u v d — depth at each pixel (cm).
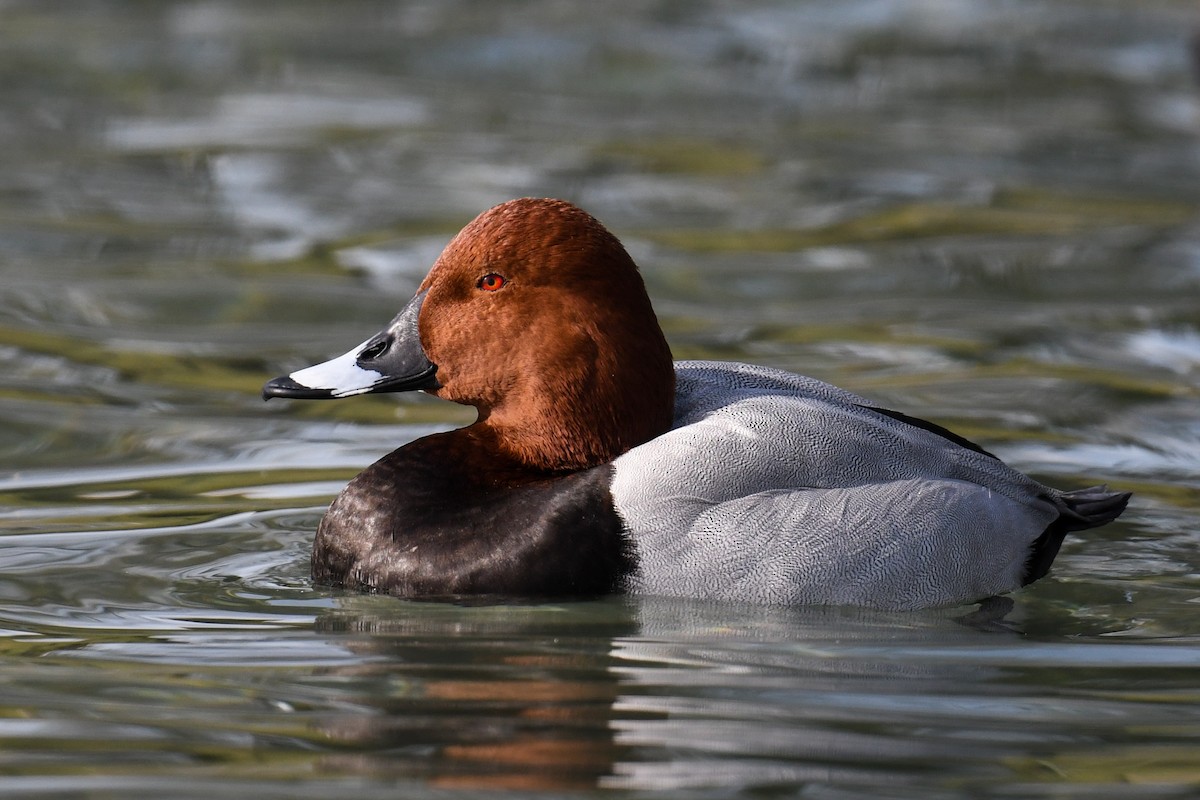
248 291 1535
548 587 846
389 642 783
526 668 745
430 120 2217
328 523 891
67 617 819
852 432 883
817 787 613
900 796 608
